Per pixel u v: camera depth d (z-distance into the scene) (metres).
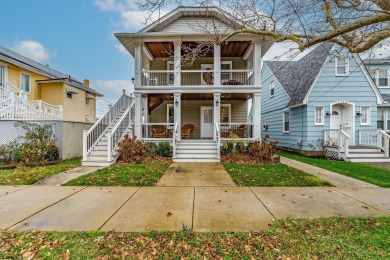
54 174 7.11
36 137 9.34
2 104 10.16
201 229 3.38
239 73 13.85
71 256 2.72
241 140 11.12
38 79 15.82
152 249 2.85
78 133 11.44
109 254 2.76
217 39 5.88
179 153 10.39
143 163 9.22
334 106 12.97
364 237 3.11
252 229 3.38
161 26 11.65
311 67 14.09
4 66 12.90
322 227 3.41
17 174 6.89
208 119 14.29
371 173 7.41
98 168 8.16
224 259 2.65
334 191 5.39
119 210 4.16
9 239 3.09
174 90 11.45
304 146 12.91
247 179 6.47
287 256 2.71
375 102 12.48
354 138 12.46
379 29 4.14
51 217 3.84
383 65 13.94
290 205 4.43
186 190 5.46
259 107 11.36
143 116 13.09
